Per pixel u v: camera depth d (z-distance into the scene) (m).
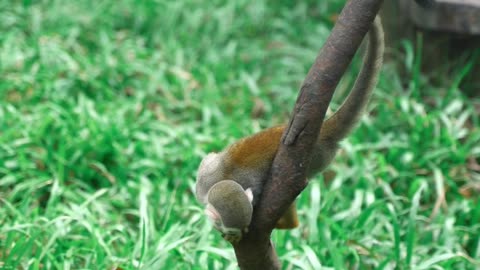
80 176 9.56
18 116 10.31
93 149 9.80
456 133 10.13
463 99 10.85
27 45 12.59
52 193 8.60
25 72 11.81
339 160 9.81
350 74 11.86
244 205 5.25
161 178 9.48
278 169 5.23
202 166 5.92
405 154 9.80
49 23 13.53
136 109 11.09
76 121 10.41
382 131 10.62
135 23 14.00
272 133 5.68
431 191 9.52
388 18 11.84
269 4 15.19
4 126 10.16
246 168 5.57
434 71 11.62
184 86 12.02
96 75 11.91
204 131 10.68
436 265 7.64
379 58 5.68
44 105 10.57
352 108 5.83
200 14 14.13
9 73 11.73
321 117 5.04
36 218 8.07
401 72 11.85
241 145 5.71
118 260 7.39
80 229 8.20
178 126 11.05
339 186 8.97
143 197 8.05
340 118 5.89
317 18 14.84
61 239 7.78
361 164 9.48
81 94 11.09
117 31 14.00
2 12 13.60
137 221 9.00
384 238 8.38
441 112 10.41
